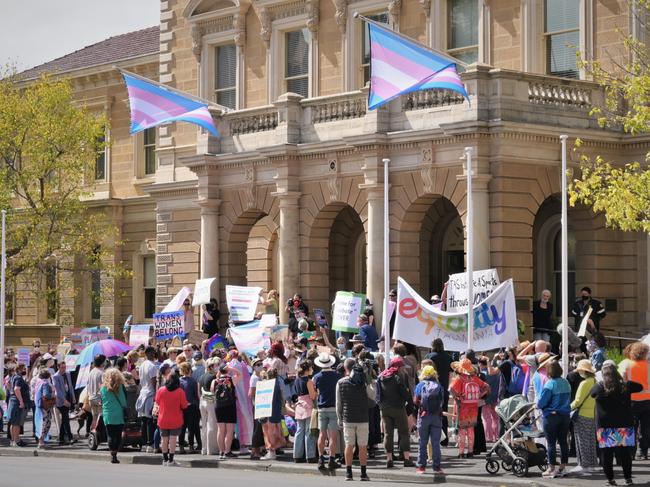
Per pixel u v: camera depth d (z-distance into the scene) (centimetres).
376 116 3841
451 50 4162
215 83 4900
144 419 3142
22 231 4947
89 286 5750
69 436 3388
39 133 4984
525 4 3944
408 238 3828
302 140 4131
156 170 5328
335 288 4484
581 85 3706
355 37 4431
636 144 3709
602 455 2289
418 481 2453
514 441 2447
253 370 2941
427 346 2908
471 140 3575
